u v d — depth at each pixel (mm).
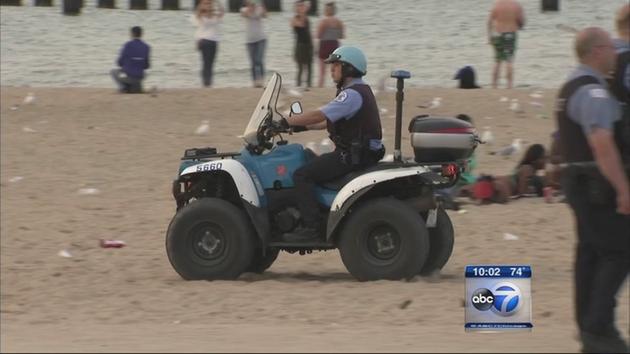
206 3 96000
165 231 56344
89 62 123750
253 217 42469
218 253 43188
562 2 176000
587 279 28109
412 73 113750
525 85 103250
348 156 41719
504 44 94062
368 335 31703
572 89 27344
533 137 74312
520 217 56031
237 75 112688
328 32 94500
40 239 54656
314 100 84125
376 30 149625
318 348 29328
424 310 37156
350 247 41938
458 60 123125
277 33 146500
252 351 29031
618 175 26500
